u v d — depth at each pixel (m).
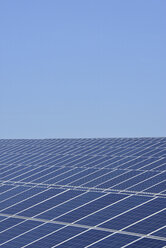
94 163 54.97
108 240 31.06
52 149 70.25
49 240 33.16
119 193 40.16
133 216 34.06
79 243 31.61
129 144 64.69
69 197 41.62
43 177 51.81
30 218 38.41
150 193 38.62
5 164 64.38
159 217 32.72
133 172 47.03
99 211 36.53
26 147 76.00
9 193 47.38
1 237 35.69
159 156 52.56
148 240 29.70
